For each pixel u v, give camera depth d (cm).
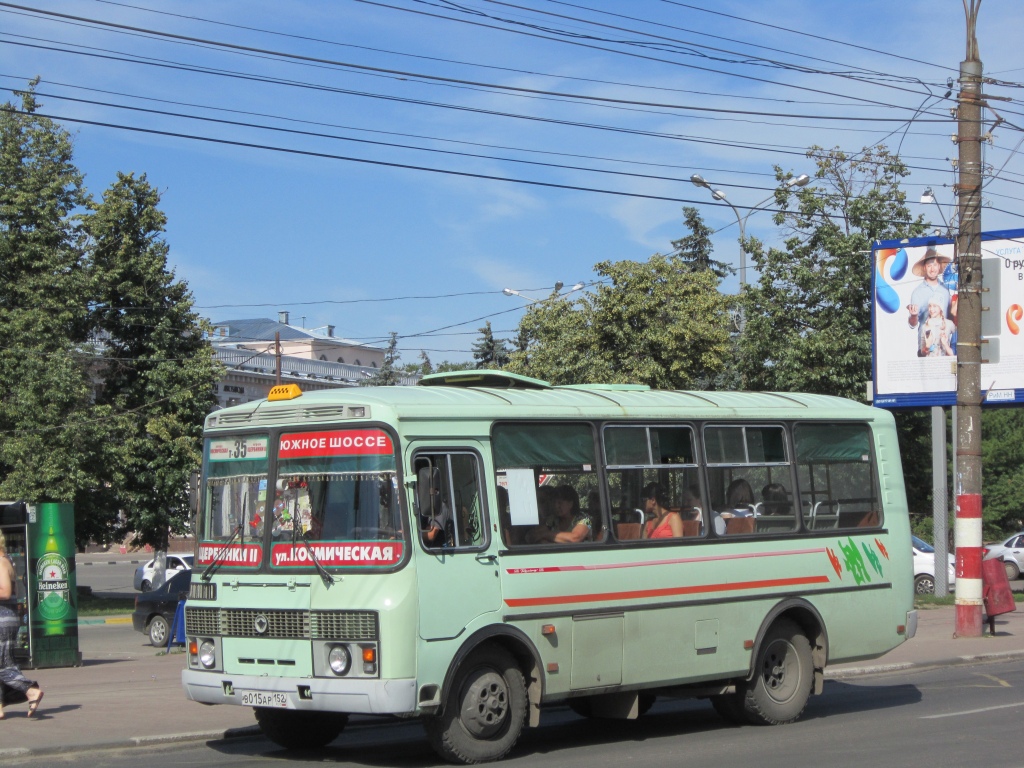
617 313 2903
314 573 898
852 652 1197
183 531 3381
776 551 1136
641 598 1021
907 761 904
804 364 2950
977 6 1784
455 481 922
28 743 975
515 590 934
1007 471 4753
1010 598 1892
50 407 3036
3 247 3177
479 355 5050
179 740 1023
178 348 3497
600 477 1018
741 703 1113
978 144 1798
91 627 2877
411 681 858
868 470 1252
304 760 952
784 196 3048
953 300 2414
